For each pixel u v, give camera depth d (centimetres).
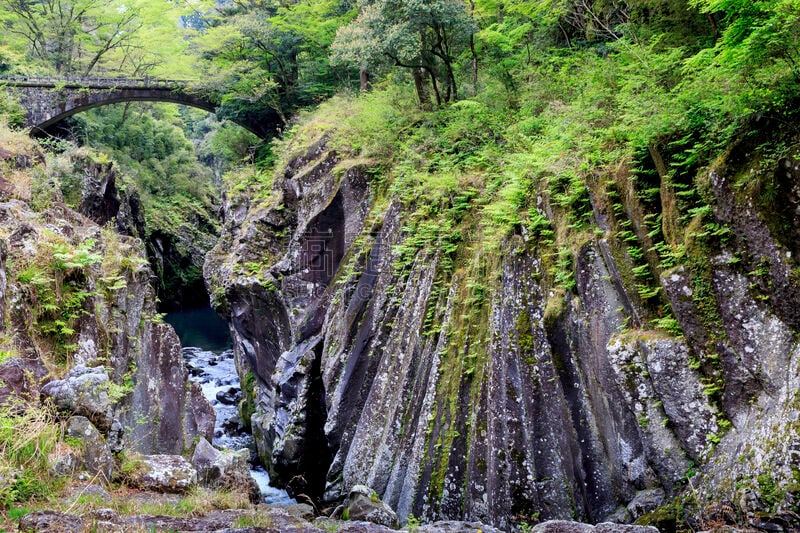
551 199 1055
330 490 1379
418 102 1942
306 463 1600
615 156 966
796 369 657
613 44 1391
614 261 896
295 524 686
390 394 1309
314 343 1670
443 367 1170
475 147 1569
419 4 1573
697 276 771
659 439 793
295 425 1596
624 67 1152
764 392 696
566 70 1561
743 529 622
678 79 1073
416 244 1418
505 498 941
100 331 1045
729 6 844
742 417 715
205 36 3334
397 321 1395
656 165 874
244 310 2081
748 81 784
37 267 946
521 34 1725
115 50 4347
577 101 1274
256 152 3247
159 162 4931
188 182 5072
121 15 4016
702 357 762
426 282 1324
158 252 4350
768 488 639
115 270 1159
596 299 917
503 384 1005
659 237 866
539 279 1030
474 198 1348
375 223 1622
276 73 3089
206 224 4991
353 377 1459
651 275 858
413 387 1241
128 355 1138
